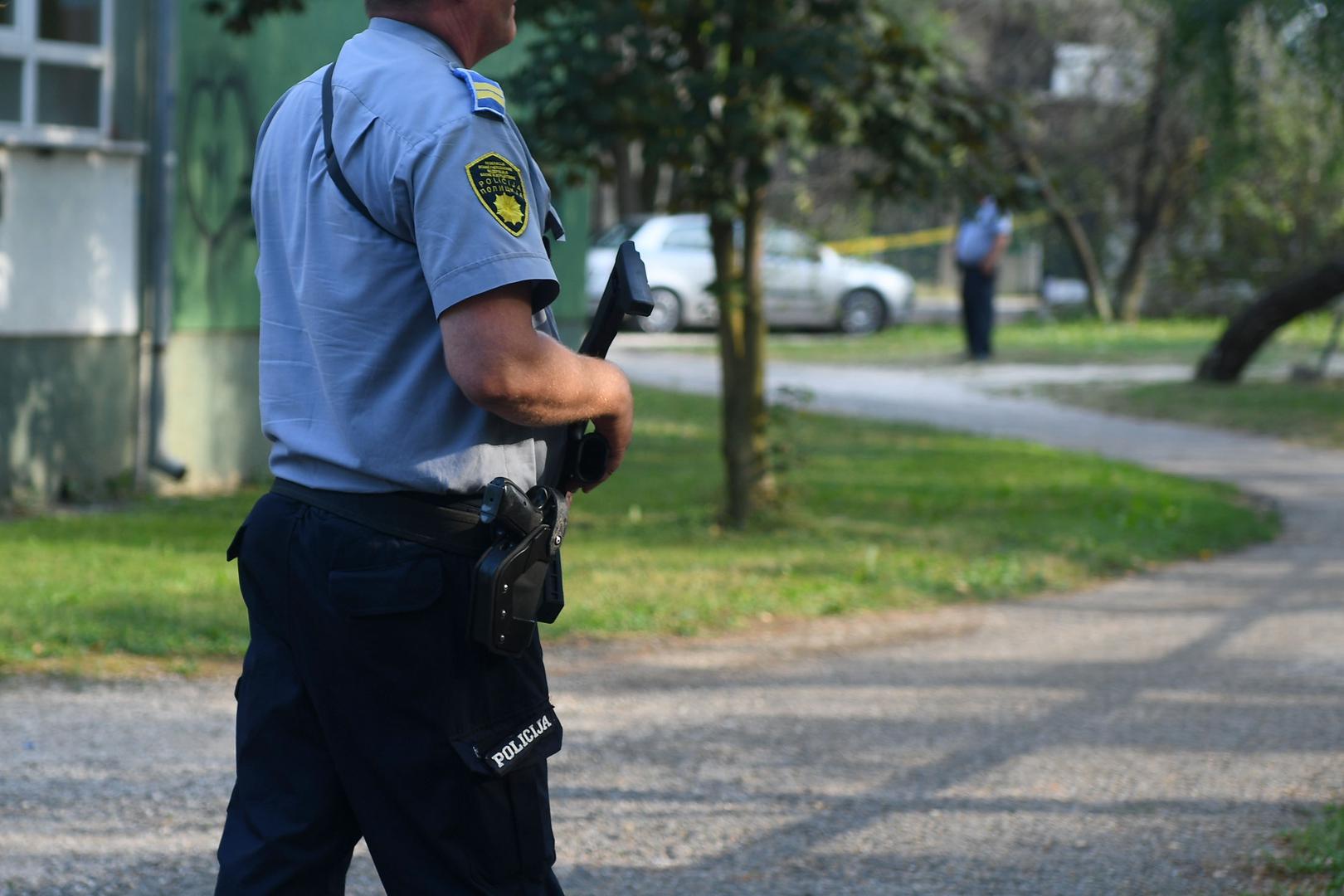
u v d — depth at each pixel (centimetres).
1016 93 1994
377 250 508
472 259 488
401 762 521
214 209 2456
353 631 516
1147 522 2203
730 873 899
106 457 2334
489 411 504
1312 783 1075
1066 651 1491
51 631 1389
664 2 1714
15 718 1166
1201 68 3966
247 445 2567
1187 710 1273
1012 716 1252
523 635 525
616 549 1950
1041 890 873
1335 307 5984
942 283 7594
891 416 3612
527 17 1792
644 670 1384
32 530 1995
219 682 1295
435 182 492
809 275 5966
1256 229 6016
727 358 2125
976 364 4784
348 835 548
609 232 5906
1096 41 5816
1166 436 3322
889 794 1047
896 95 1872
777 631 1558
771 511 2148
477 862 529
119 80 2278
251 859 532
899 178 1942
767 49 1764
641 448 3038
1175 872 901
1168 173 5953
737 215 1900
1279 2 3647
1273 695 1325
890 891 873
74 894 844
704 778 1076
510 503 517
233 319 2512
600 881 882
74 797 1000
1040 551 1983
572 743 1155
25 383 2203
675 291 5806
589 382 521
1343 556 2042
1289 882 878
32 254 2194
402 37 528
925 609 1683
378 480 518
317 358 519
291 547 527
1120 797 1042
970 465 2794
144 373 2370
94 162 2259
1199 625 1616
